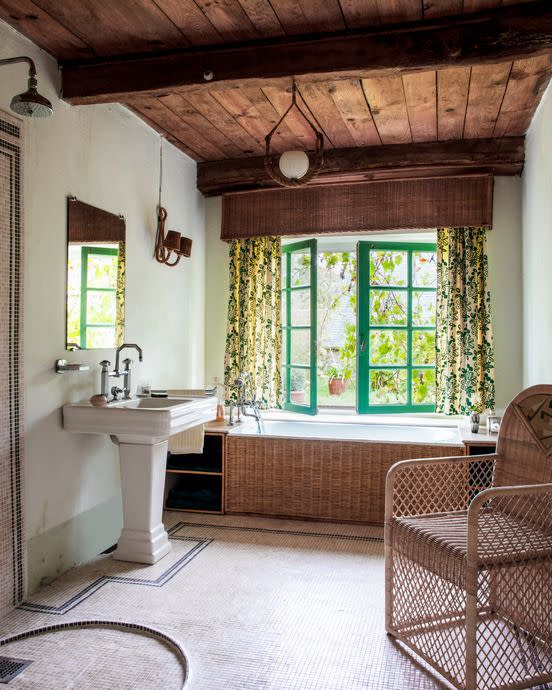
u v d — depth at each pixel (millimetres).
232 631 2404
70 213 2973
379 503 3768
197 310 4613
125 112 3494
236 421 4336
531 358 3771
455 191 4086
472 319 4082
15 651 2254
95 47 2785
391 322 4691
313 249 4605
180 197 4273
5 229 2508
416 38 2557
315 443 3854
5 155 2508
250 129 3812
